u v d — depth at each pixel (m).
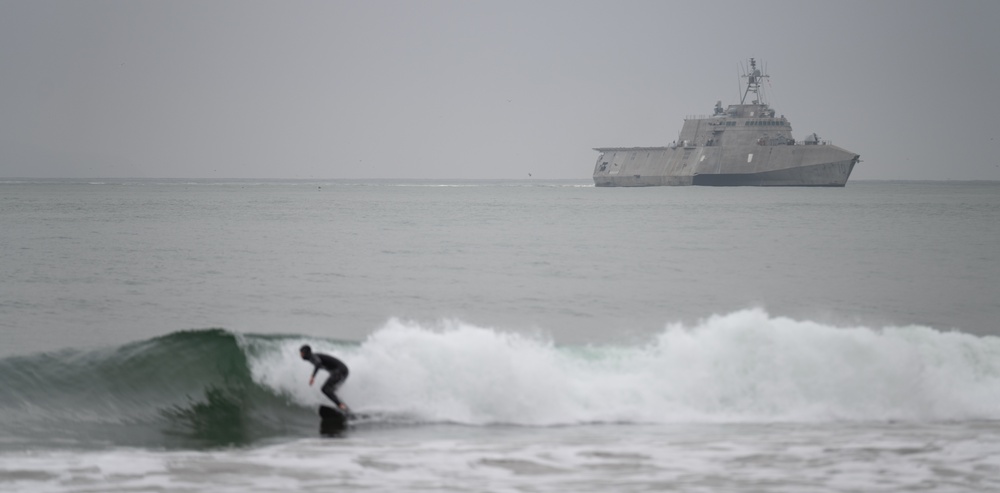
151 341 48.72
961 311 87.19
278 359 48.03
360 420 44.66
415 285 101.44
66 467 34.94
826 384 50.19
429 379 47.06
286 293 93.62
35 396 44.25
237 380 46.69
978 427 45.78
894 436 42.97
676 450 39.25
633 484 33.28
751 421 46.78
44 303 83.69
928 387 50.50
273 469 35.16
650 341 68.38
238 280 103.50
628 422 45.84
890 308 88.75
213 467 35.38
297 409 45.91
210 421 43.62
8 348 62.66
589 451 38.84
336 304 86.94
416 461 36.66
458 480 33.69
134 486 32.25
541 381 47.78
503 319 79.38
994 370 52.97
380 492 31.83
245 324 75.06
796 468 36.06
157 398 45.25
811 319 82.31
